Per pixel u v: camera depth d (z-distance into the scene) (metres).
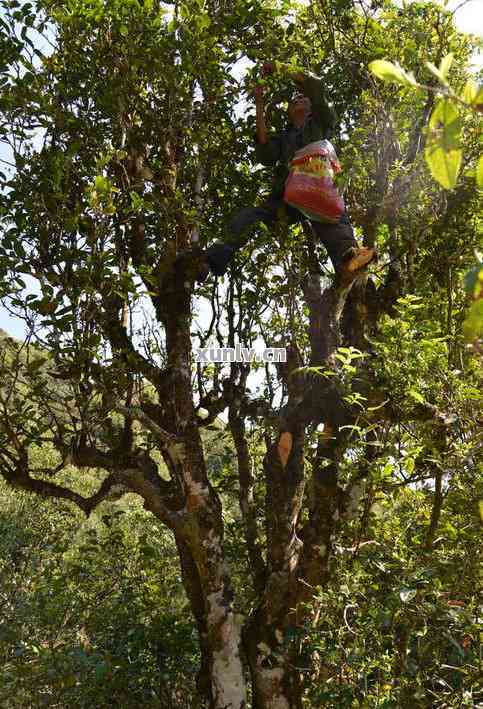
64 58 5.59
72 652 5.55
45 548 7.78
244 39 5.92
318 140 4.91
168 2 5.52
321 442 5.07
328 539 5.03
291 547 5.11
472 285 1.08
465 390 4.53
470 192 5.29
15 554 7.96
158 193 5.67
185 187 6.14
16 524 8.26
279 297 6.24
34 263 5.17
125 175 5.53
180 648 6.06
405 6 5.19
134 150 5.64
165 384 5.50
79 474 11.48
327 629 4.62
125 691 5.86
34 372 5.14
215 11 5.60
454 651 4.19
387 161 5.34
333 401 4.80
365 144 5.52
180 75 5.33
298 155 4.76
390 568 4.27
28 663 5.79
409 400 4.49
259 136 5.20
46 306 4.72
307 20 5.99
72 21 5.16
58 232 5.20
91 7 5.18
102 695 5.73
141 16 5.11
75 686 5.61
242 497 6.27
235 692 5.09
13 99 5.10
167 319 5.58
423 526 5.62
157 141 5.89
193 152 6.01
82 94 5.52
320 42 5.99
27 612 6.55
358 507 5.30
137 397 5.90
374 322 5.47
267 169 6.09
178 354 5.52
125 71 5.27
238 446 6.34
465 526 5.02
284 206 5.14
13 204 5.17
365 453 4.80
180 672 6.18
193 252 5.23
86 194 4.72
